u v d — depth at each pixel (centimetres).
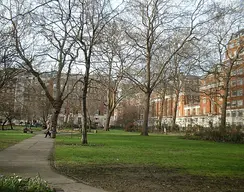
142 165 1291
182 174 1095
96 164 1291
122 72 4122
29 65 2820
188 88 6150
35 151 1784
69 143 2453
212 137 3697
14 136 3275
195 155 1755
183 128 6175
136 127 6800
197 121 9125
